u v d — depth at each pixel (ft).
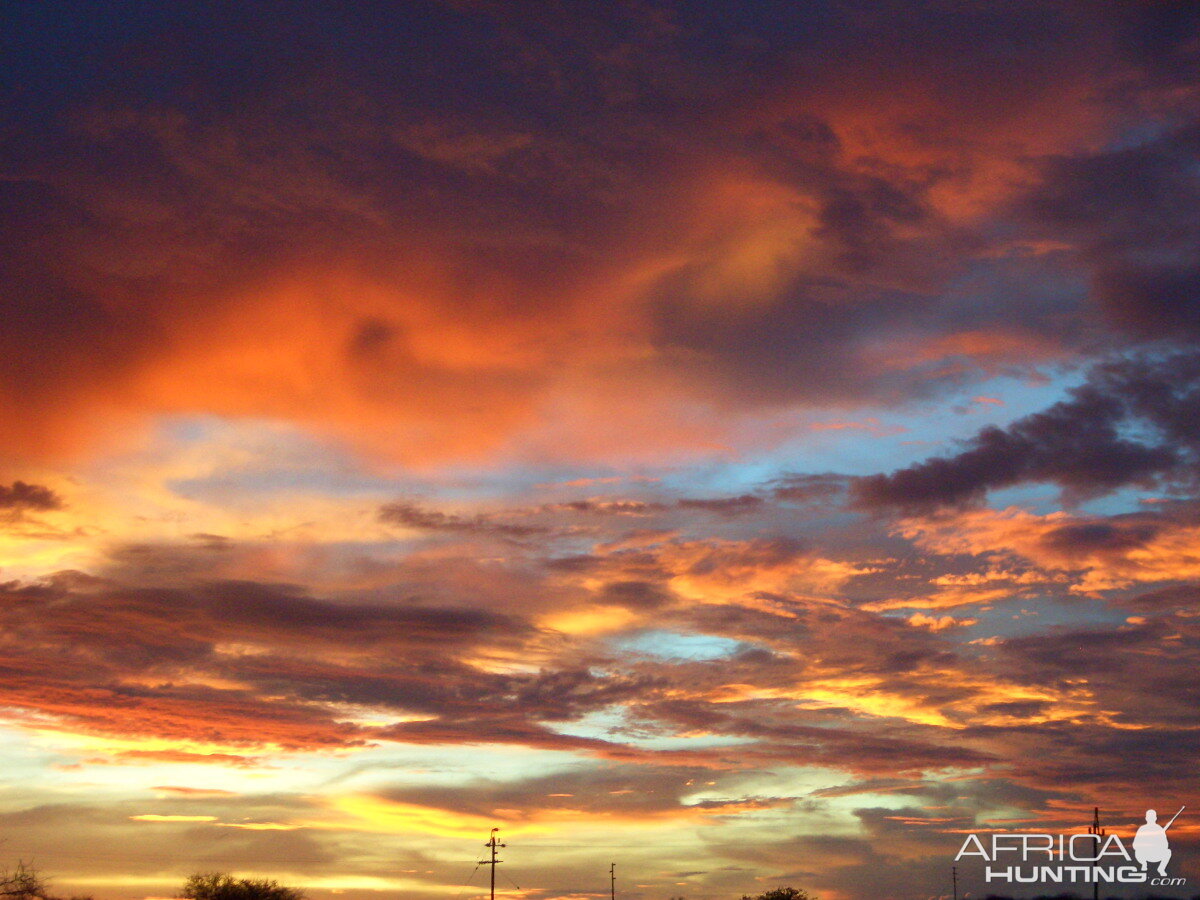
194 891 249.75
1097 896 274.98
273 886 256.32
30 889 213.46
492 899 313.32
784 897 342.64
